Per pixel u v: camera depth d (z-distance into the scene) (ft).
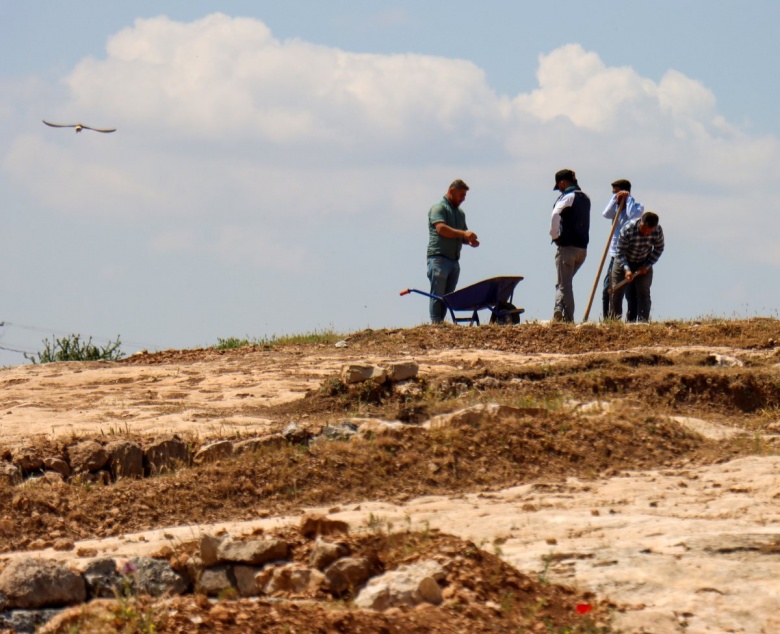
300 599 73.92
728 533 85.51
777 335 208.85
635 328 216.95
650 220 221.87
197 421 150.10
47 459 124.36
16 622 75.51
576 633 66.69
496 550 81.25
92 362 234.17
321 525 83.66
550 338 214.90
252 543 81.41
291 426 131.85
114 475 125.90
